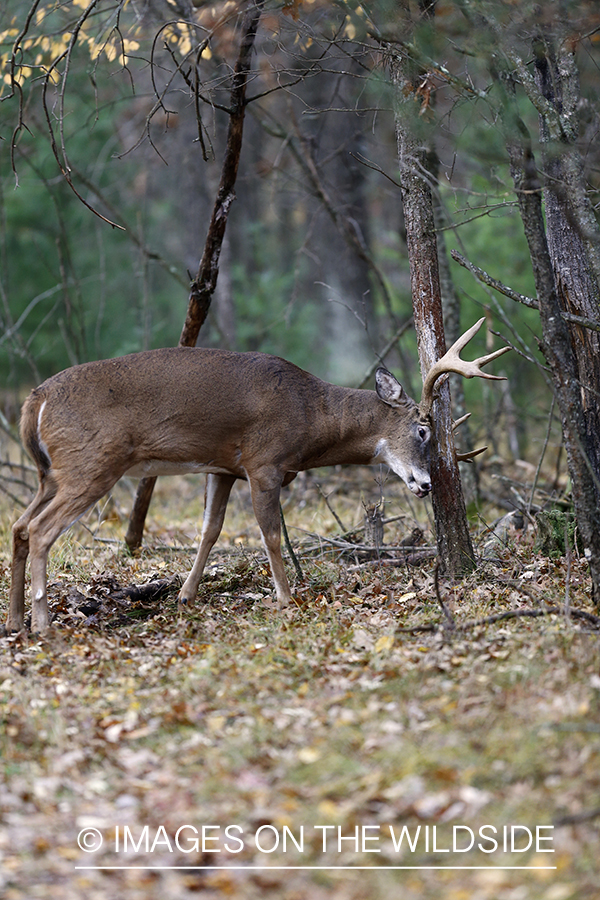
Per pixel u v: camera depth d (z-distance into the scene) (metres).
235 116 12.53
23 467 16.50
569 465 9.36
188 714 7.70
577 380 9.21
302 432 11.13
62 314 29.38
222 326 26.50
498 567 11.83
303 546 13.81
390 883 5.62
